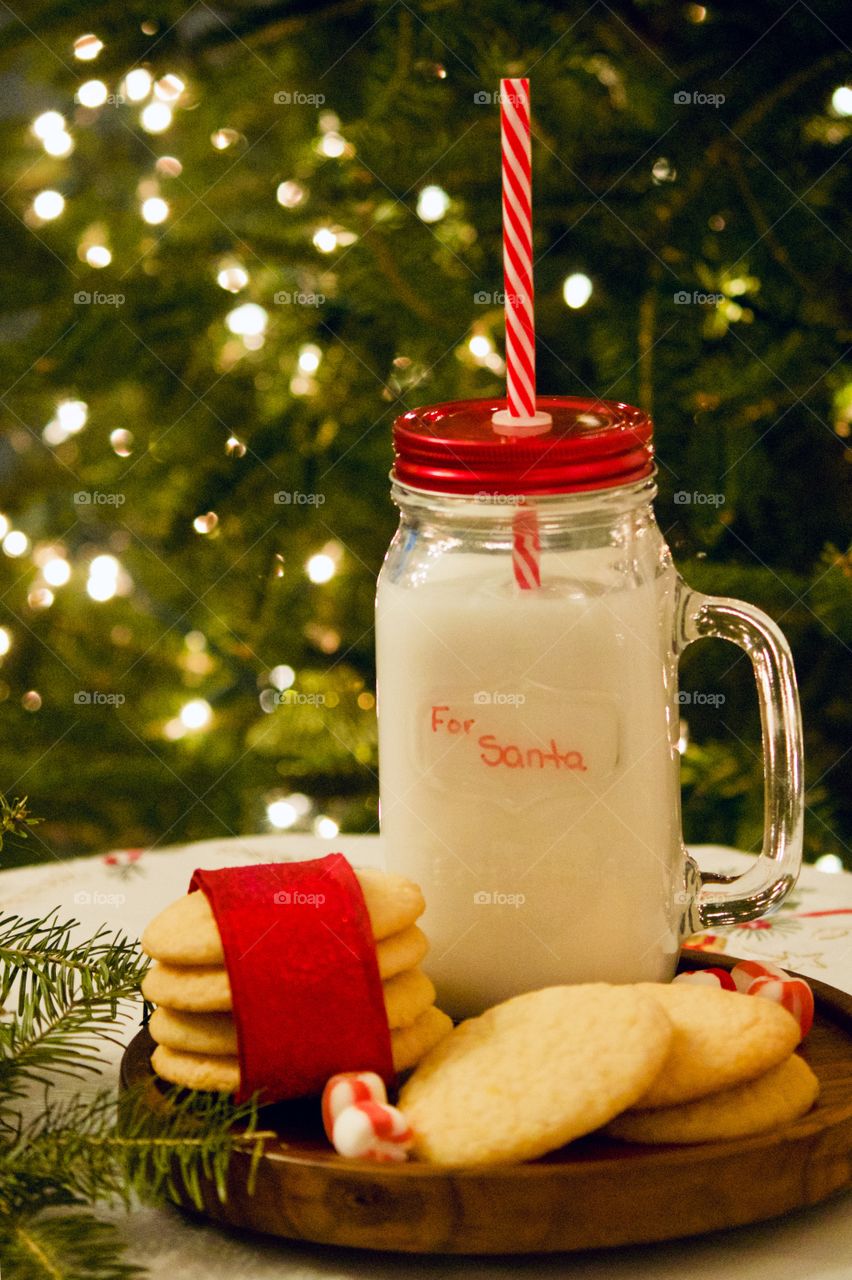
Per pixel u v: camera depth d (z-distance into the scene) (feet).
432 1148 1.91
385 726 2.22
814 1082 2.03
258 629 3.91
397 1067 2.02
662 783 2.21
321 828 3.76
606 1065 1.93
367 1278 1.90
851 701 3.73
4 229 3.73
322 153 3.56
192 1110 2.01
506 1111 1.92
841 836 3.82
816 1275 1.89
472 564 2.16
